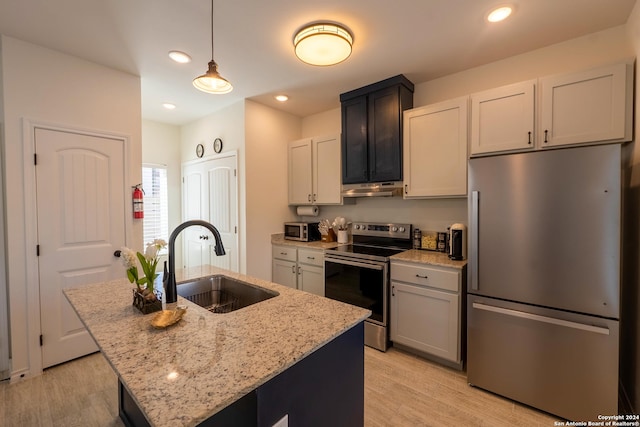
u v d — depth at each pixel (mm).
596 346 1594
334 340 1119
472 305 1998
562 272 1678
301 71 2646
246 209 3361
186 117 4023
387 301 2527
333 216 3695
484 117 2199
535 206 1751
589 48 2076
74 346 2379
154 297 1284
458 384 2070
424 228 2926
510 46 2238
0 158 2105
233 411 890
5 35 2053
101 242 2508
